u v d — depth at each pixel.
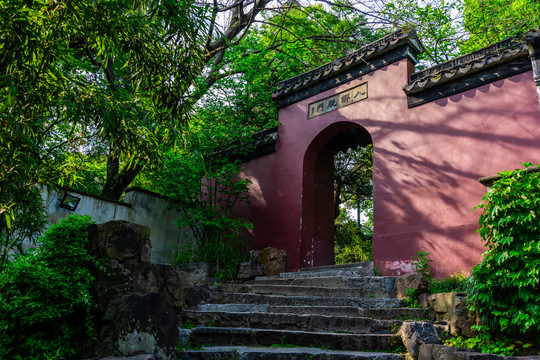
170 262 9.32
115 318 3.42
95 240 3.83
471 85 6.95
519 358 3.54
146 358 3.20
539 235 4.18
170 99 4.88
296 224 8.77
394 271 6.99
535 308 3.94
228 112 10.27
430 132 7.24
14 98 2.99
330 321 4.86
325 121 8.91
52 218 7.20
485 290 4.30
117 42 4.12
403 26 7.96
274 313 5.02
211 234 8.84
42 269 3.43
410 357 4.00
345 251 14.86
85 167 4.29
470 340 4.19
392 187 7.45
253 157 10.13
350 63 8.64
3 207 3.50
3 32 3.23
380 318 5.11
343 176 13.84
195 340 4.47
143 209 9.05
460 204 6.54
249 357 3.95
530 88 6.33
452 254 6.39
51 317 3.31
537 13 7.88
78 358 3.38
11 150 3.29
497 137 6.46
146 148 4.27
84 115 3.75
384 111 7.98
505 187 4.52
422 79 7.41
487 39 9.98
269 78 12.09
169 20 4.48
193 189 9.16
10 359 3.20
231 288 6.54
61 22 3.68
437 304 4.96
